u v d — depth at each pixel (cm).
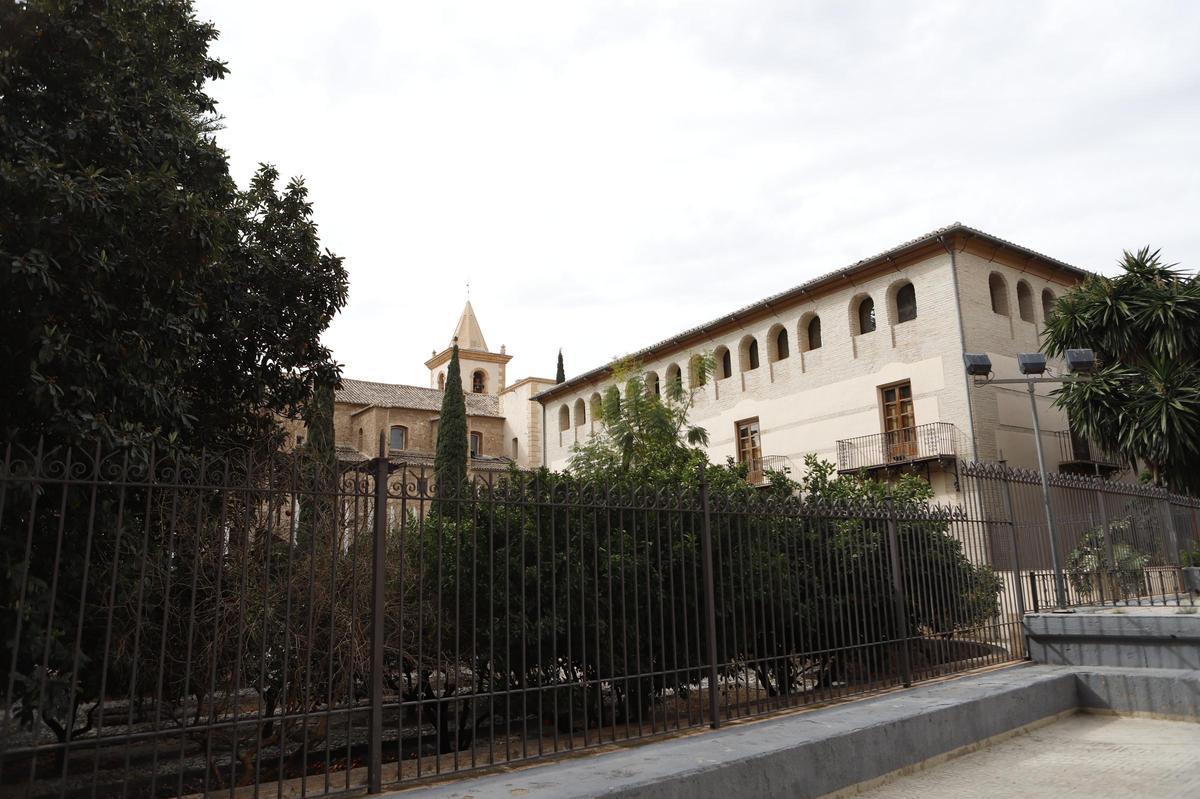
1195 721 783
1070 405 2014
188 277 762
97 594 647
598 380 3653
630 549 783
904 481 1203
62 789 409
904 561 880
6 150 655
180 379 856
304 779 491
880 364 2508
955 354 2309
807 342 2800
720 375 3117
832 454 2609
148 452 668
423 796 477
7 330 650
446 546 755
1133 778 613
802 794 563
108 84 749
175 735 446
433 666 775
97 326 678
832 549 852
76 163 691
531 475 619
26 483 434
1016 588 1006
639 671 638
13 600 554
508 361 5669
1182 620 865
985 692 767
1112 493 1220
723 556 816
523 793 467
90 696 721
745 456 2944
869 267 2534
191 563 671
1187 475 1850
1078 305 2058
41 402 591
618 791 465
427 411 4091
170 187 715
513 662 760
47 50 697
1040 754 700
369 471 538
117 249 698
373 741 507
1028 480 1056
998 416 2302
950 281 2352
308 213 1057
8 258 583
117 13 775
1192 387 1827
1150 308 1922
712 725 667
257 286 998
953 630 920
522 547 588
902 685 829
